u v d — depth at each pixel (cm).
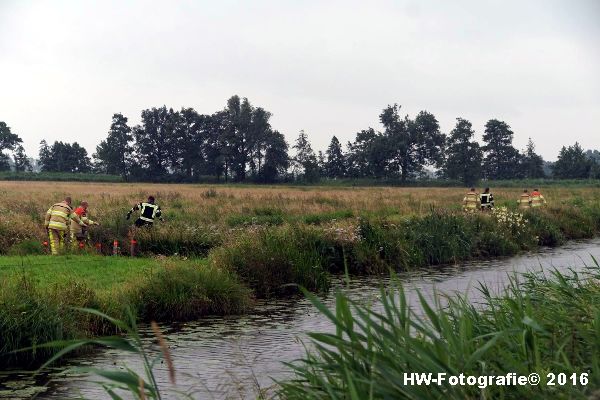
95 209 2706
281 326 1133
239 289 1309
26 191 4959
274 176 12500
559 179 12569
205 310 1244
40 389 769
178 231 1988
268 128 12425
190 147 12706
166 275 1279
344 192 5934
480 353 351
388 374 341
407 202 3916
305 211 3119
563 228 3034
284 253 1573
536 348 402
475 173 12175
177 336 1053
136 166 12650
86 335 972
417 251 2003
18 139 14525
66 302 1019
